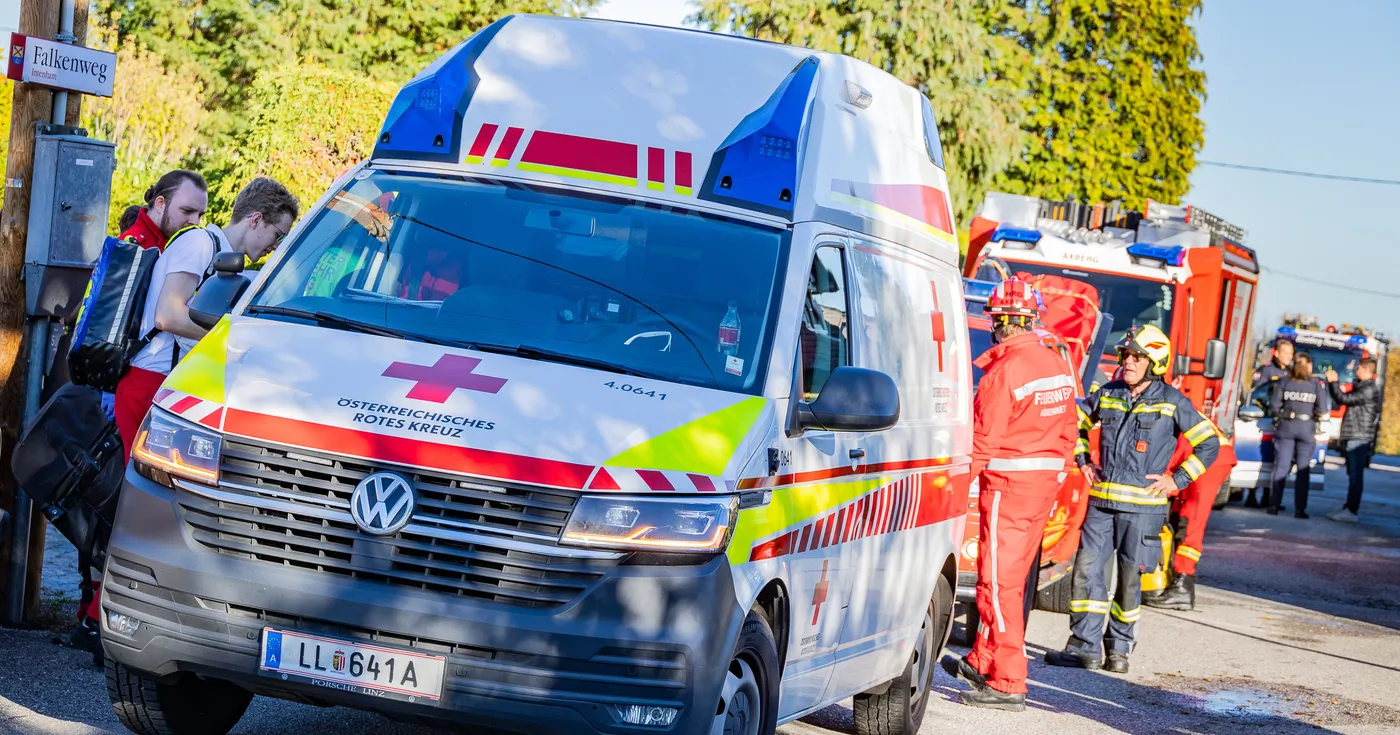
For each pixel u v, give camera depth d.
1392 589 15.57
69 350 6.94
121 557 4.95
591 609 4.64
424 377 5.01
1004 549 8.46
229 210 20.45
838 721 7.84
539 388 4.97
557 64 6.16
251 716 6.42
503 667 4.62
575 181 5.84
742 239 5.65
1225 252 17.91
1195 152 43.47
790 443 5.29
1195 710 9.07
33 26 7.62
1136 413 10.17
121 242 6.83
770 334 5.40
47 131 7.70
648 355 5.29
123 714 5.48
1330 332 33.50
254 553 4.79
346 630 4.70
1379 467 42.66
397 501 4.69
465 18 32.50
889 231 6.64
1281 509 23.61
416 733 6.41
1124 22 41.16
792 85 6.05
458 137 6.02
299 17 31.17
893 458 6.43
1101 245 16.50
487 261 5.62
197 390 5.04
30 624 7.64
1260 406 23.78
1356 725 8.95
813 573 5.60
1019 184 40.09
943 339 7.42
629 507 4.70
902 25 27.64
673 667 4.68
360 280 5.65
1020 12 39.12
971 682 8.77
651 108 5.97
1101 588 10.23
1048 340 11.24
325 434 4.79
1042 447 8.41
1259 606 13.71
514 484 4.68
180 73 31.97
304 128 19.95
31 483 6.73
